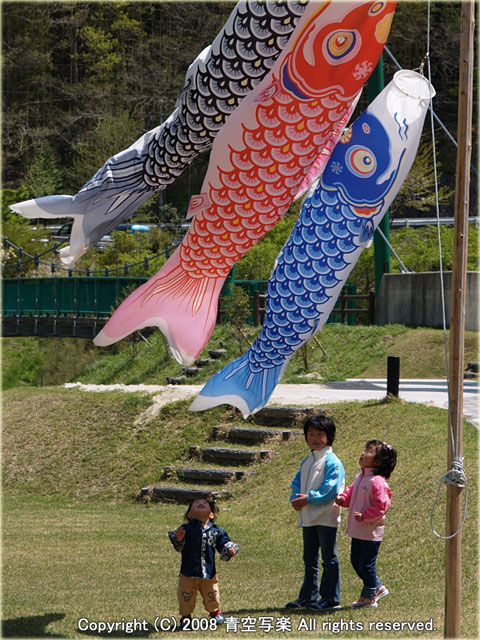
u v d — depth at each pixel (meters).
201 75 10.17
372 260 50.44
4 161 100.62
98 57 103.56
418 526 14.30
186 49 101.19
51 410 26.97
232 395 10.95
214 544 10.29
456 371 8.91
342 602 11.27
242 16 9.96
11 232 63.62
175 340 10.88
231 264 10.78
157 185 10.61
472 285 34.66
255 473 21.19
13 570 14.43
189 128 10.31
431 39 93.81
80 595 12.31
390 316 38.75
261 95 9.92
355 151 10.53
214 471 21.59
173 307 10.84
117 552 16.08
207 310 10.89
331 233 10.68
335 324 37.91
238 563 14.74
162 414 25.16
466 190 8.94
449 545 8.80
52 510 21.31
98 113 95.81
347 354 34.53
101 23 107.81
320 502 10.50
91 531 18.33
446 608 8.80
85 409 26.55
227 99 10.17
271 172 10.27
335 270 10.74
